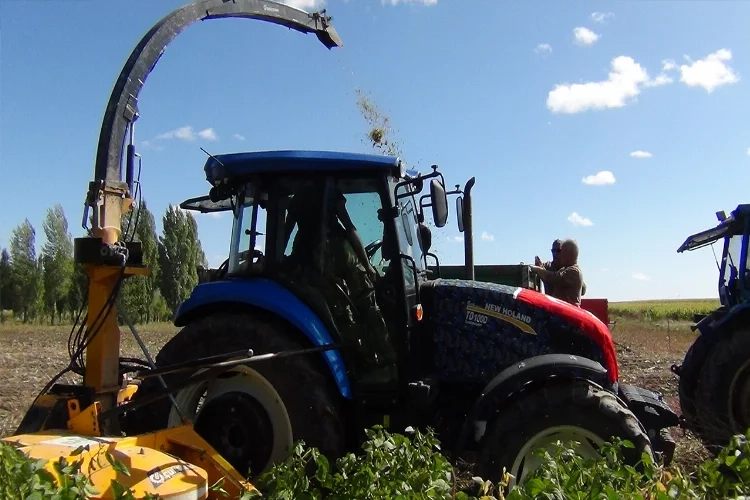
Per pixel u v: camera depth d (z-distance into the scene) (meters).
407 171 5.95
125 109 4.52
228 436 5.08
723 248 8.60
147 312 38.09
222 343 5.14
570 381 4.82
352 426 5.29
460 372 5.49
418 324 5.48
